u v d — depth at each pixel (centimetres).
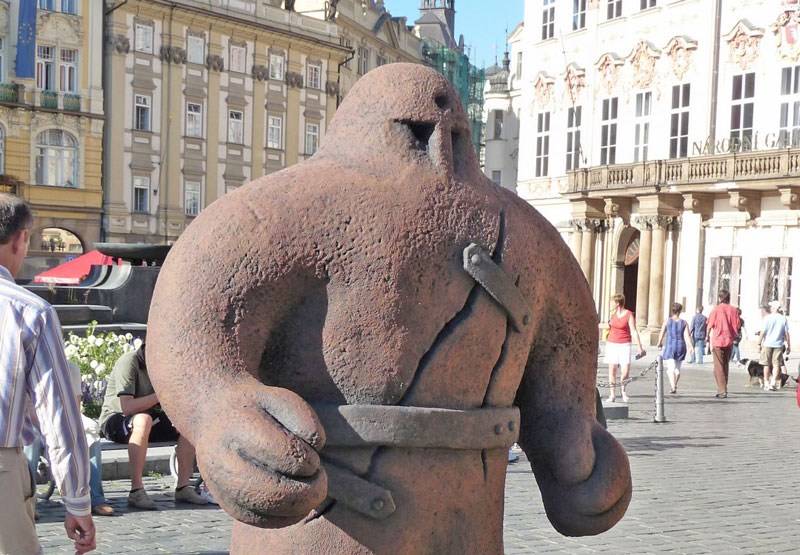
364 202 185
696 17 2889
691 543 621
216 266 179
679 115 2939
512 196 210
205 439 170
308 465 166
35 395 283
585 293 219
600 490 204
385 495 184
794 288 2633
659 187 2920
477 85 7356
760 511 725
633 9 3105
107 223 4034
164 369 178
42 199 3841
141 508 673
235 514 168
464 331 191
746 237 2772
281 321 185
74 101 3912
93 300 1240
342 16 5341
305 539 187
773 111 2681
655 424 1228
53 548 561
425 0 8469
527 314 201
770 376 1803
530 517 674
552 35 3447
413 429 184
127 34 4088
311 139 4919
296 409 171
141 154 4156
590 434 211
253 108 4606
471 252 191
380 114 194
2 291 285
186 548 570
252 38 4572
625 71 3128
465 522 195
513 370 203
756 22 2728
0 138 3722
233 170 4516
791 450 1034
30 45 3747
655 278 2978
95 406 875
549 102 3450
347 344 184
